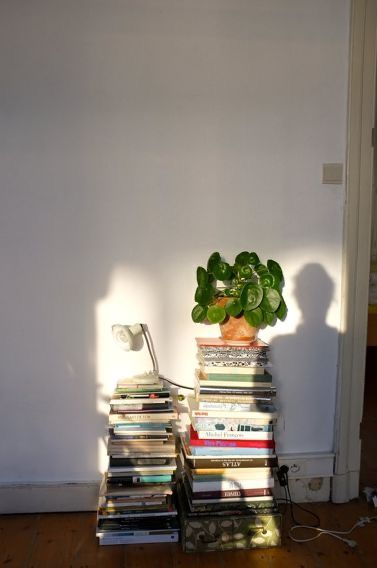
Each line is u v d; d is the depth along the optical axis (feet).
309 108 6.85
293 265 6.98
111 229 6.66
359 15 6.66
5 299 6.57
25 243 6.55
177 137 6.68
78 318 6.68
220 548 5.98
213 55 6.66
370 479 7.89
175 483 6.53
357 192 6.89
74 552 5.89
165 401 6.16
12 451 6.70
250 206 6.85
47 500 6.73
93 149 6.57
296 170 6.89
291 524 6.57
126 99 6.57
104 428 6.81
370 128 6.85
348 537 6.28
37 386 6.68
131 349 6.79
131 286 6.74
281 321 7.04
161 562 5.75
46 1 6.40
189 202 6.75
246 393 6.15
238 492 6.10
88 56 6.49
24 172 6.49
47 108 6.48
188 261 6.79
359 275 7.00
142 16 6.54
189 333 6.88
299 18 6.75
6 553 5.84
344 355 7.03
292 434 7.16
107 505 5.98
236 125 6.76
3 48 6.38
